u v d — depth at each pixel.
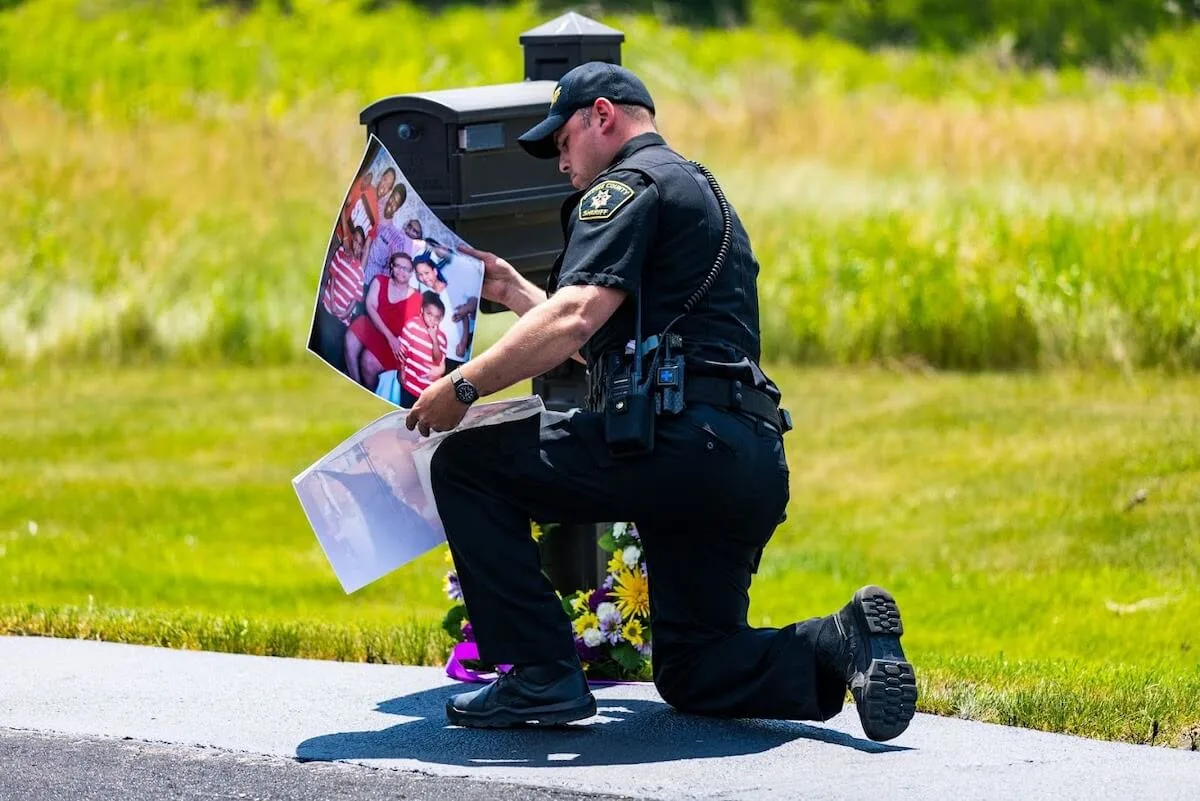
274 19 67.75
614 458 10.74
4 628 15.23
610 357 10.94
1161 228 33.09
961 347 32.34
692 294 10.88
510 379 10.57
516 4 82.81
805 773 10.45
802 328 33.47
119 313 36.94
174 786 10.41
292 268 38.81
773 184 41.25
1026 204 36.50
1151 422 26.30
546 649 11.23
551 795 10.08
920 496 23.73
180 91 52.03
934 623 18.17
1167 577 19.44
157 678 13.18
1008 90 53.91
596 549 13.38
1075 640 17.06
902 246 34.78
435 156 12.50
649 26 66.56
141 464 27.55
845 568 20.89
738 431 10.81
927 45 77.19
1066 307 31.70
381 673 13.41
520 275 12.68
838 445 26.88
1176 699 12.34
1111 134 40.38
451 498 11.13
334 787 10.34
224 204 41.88
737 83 53.94
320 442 29.00
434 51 60.69
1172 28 60.91
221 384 34.31
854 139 44.62
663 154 11.20
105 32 62.50
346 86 53.72
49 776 10.62
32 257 38.16
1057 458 24.72
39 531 23.27
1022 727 11.77
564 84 11.54
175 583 20.28
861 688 10.57
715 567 11.38
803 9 90.94
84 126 46.88
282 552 22.45
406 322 11.52
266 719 11.90
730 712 11.52
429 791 10.21
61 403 32.50
